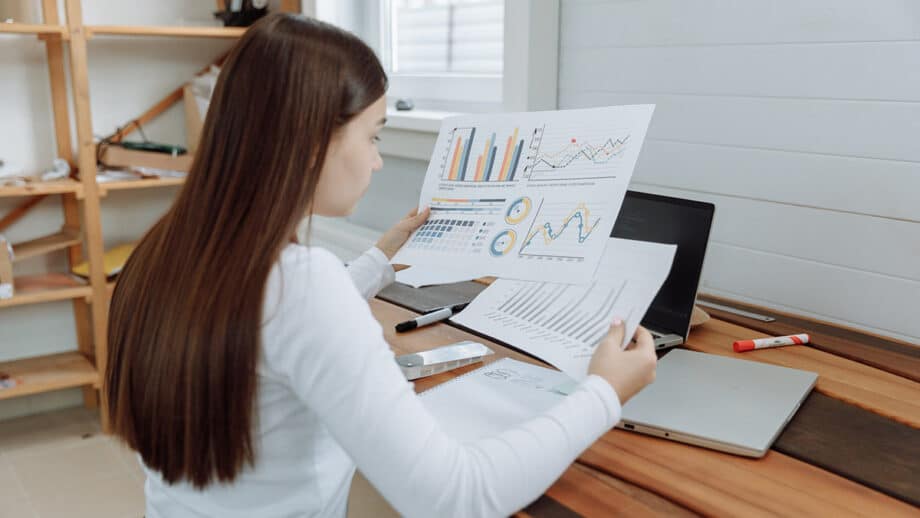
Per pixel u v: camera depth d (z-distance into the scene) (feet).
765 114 4.64
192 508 2.43
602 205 2.85
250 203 2.21
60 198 8.44
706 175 5.03
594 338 2.70
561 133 3.17
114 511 6.54
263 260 2.16
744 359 3.57
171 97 8.83
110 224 8.79
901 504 2.39
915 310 4.17
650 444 2.80
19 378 7.75
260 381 2.21
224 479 2.27
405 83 8.23
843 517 2.31
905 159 4.08
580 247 2.80
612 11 5.41
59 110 8.14
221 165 2.26
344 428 2.10
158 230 2.46
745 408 2.98
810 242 4.57
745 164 4.80
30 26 7.00
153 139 8.90
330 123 2.27
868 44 4.12
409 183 7.51
